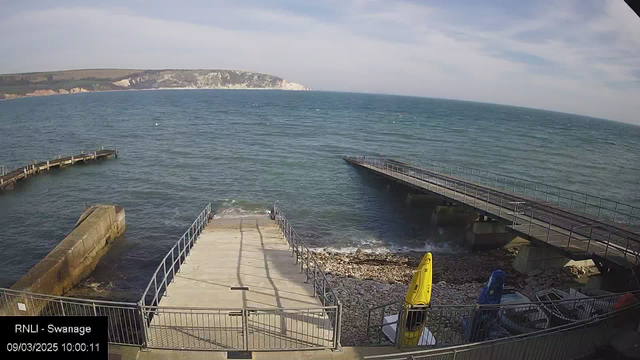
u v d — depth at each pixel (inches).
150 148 1987.0
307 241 895.1
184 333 313.7
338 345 297.4
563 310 399.9
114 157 1749.5
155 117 3624.5
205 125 3068.4
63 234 890.7
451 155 2129.7
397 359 243.4
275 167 1617.9
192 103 5935.0
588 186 1605.6
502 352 280.2
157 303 369.1
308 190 1302.9
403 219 1063.0
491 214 799.1
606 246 597.6
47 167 1489.9
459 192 999.6
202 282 426.3
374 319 501.7
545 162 2089.1
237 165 1633.9
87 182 1344.7
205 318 343.0
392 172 1320.1
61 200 1144.8
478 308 331.0
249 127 3011.8
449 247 882.8
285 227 659.4
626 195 1493.6
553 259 725.3
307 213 1087.0
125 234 904.9
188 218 1018.1
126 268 741.3
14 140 2183.8
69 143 2112.5
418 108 7426.2
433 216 1027.3
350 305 549.6
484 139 2962.6
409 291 311.6
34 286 526.3
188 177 1425.9
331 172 1558.8
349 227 994.7
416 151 2210.9
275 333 318.7
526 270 714.8
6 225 936.3
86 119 3353.8
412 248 873.5
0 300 437.1
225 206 1115.9
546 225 732.7
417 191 1164.5
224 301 377.7
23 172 1364.4
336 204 1170.0
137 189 1264.8
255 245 580.7
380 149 2220.7
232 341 302.5
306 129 3024.1
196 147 2033.7
